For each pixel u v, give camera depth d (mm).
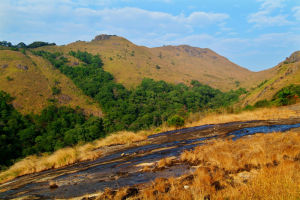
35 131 60156
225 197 4207
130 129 63406
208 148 8086
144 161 8227
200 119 23922
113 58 199000
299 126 12523
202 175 5363
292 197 3793
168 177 5945
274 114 19688
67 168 9836
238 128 14164
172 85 144375
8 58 106188
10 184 8711
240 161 6219
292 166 5145
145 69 189000
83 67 133250
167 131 19031
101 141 15531
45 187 6836
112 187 5789
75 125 67500
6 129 55750
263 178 4707
